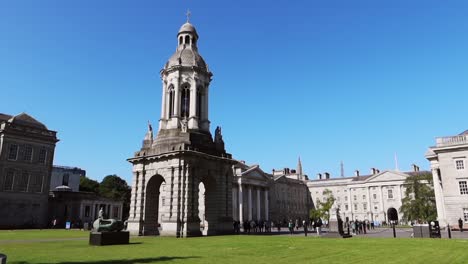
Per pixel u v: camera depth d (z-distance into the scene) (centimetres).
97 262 1722
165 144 4531
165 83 5016
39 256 1991
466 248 2319
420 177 7938
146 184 4606
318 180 14262
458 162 5828
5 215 6806
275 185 12038
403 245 2609
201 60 5150
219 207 4700
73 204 8619
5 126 7044
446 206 5791
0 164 6862
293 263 1664
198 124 4850
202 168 4525
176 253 2153
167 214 4228
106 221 2970
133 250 2359
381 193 12475
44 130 7694
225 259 1836
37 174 7425
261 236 4172
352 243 2864
